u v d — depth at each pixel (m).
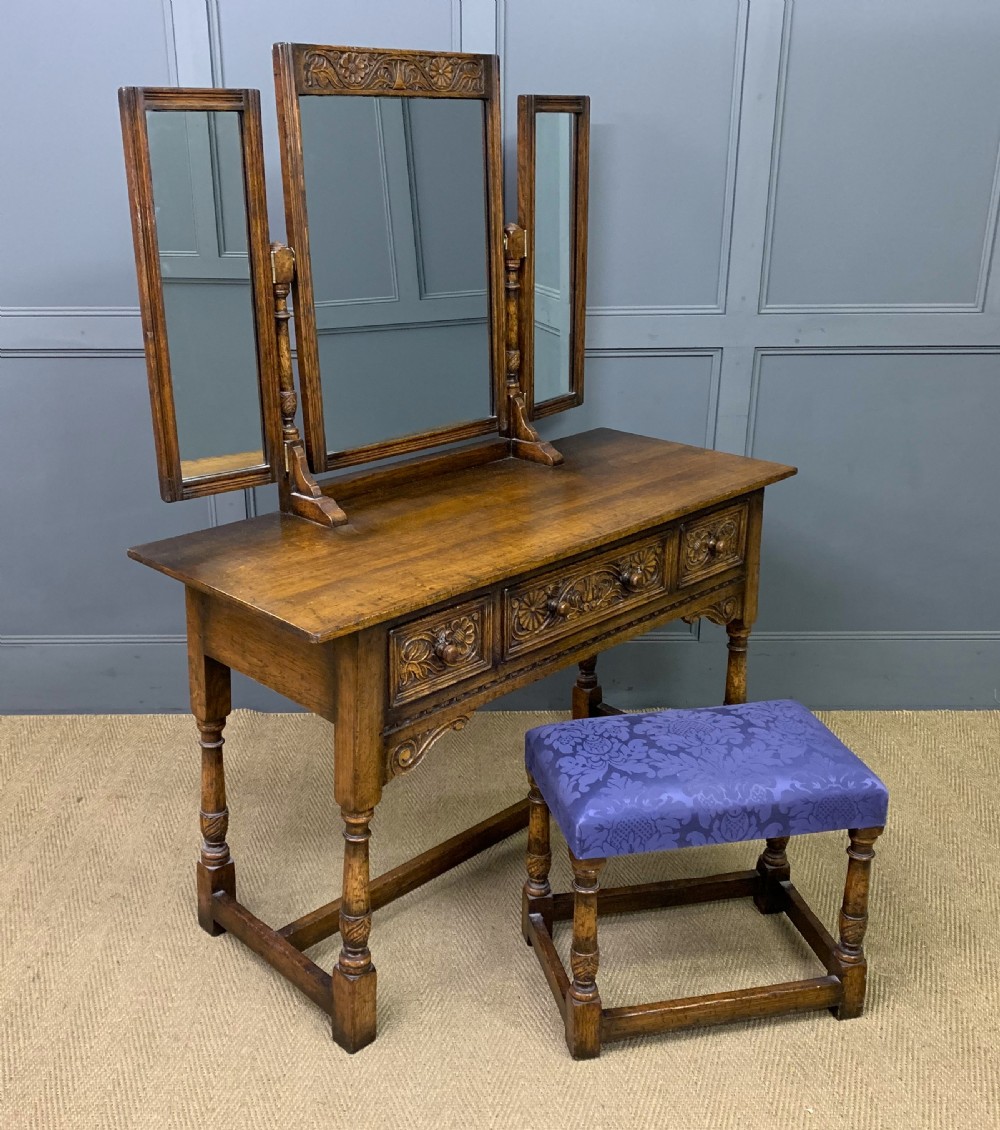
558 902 2.14
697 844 1.79
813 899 2.29
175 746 2.79
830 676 2.98
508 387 2.38
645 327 2.66
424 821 2.54
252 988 2.04
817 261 2.63
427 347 2.23
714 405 2.74
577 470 2.32
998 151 2.55
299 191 1.96
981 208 2.60
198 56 2.38
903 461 2.80
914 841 2.47
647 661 2.95
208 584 1.77
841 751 1.91
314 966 1.96
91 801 2.57
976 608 2.94
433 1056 1.90
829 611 2.93
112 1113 1.77
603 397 2.73
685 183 2.56
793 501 2.83
